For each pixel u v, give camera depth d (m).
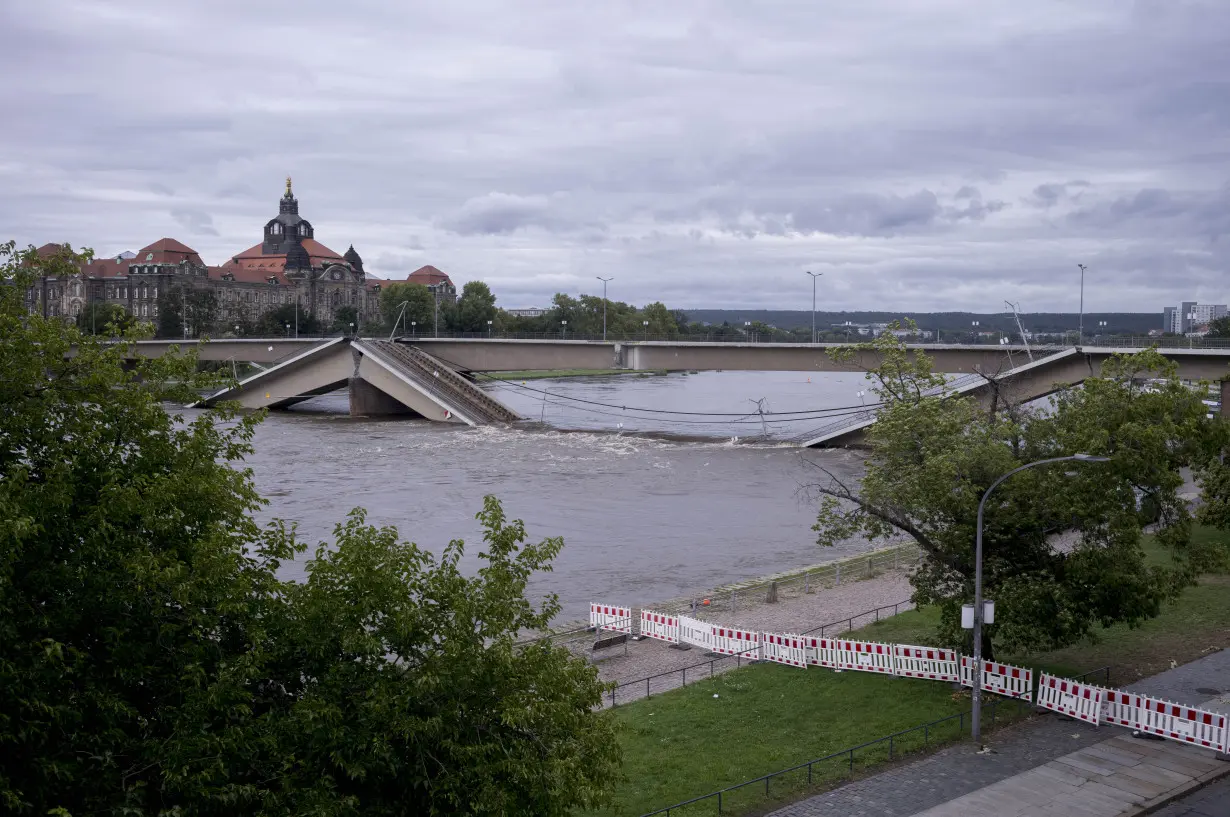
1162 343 111.69
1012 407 43.28
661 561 68.44
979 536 34.09
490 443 130.38
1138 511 40.22
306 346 184.75
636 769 32.12
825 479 101.00
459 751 21.09
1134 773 31.09
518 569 24.78
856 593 56.69
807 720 36.09
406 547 23.69
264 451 121.00
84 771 19.34
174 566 20.94
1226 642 44.06
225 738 19.77
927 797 29.52
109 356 25.31
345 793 21.47
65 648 20.02
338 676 21.73
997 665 37.66
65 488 21.36
